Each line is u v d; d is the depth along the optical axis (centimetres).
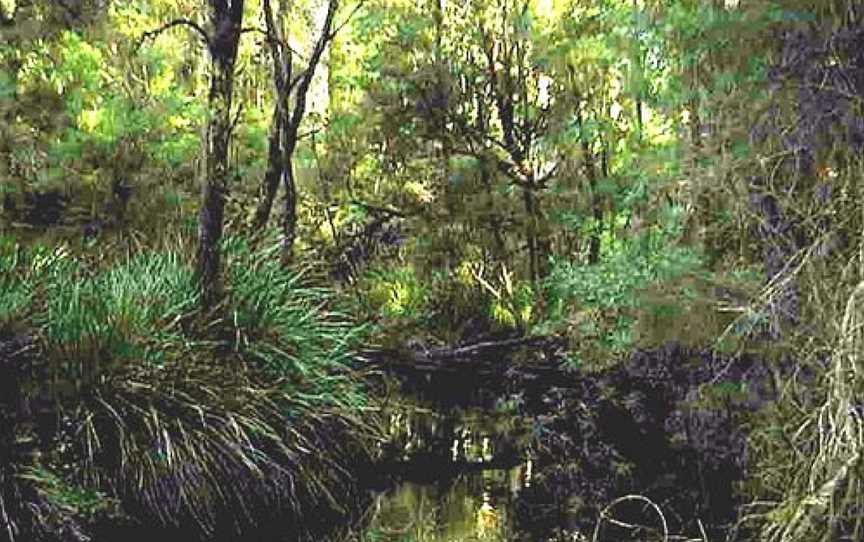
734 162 407
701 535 373
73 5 729
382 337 689
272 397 470
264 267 539
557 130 743
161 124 658
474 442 596
